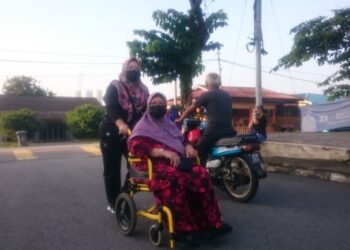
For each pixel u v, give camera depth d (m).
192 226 4.49
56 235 5.15
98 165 10.29
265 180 8.28
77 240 4.98
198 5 14.63
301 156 10.09
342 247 4.64
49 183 8.12
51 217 5.88
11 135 38.91
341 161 9.30
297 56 12.47
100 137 5.87
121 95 5.68
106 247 4.75
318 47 12.18
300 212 6.00
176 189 4.51
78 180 8.40
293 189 7.47
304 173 8.67
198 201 4.69
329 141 11.45
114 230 5.33
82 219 5.79
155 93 5.17
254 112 10.89
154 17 14.66
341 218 5.69
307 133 16.17
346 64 12.91
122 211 5.21
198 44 14.63
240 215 5.89
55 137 46.28
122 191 5.40
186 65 14.60
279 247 4.66
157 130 5.11
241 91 35.59
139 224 5.54
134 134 5.04
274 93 38.72
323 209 6.14
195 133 7.41
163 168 4.69
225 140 6.72
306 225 5.41
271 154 10.69
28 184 8.03
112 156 5.86
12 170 9.64
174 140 5.18
